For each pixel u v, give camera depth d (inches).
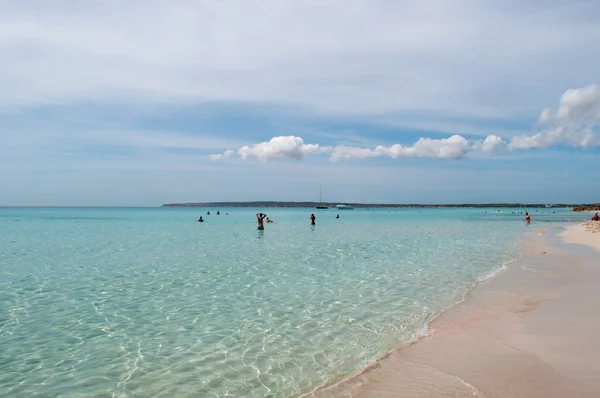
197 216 3730.3
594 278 513.3
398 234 1414.9
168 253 875.4
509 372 237.1
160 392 234.4
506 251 860.6
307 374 255.8
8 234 1456.7
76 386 243.3
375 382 237.6
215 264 712.4
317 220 2807.6
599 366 237.0
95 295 480.1
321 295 470.9
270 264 709.3
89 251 919.7
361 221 2640.3
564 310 365.7
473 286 499.8
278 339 322.7
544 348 271.3
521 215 3848.4
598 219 1915.6
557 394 205.5
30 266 700.7
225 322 370.0
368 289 499.2
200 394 231.5
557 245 952.3
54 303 443.2
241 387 239.3
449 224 2169.0
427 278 562.3
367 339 318.0
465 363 256.1
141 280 570.3
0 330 349.7
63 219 2960.1
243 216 3671.3
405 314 384.5
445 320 359.6
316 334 333.1
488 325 335.6
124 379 252.4
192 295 477.7
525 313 364.2
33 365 275.1
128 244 1079.0
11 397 229.6
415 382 233.3
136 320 378.6
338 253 859.4
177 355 291.3
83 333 341.7
